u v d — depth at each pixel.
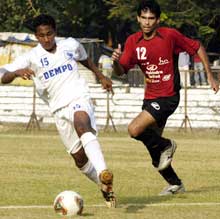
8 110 86.56
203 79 89.56
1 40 107.25
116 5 117.06
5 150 56.38
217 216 26.95
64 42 29.19
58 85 28.75
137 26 130.12
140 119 31.48
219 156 53.19
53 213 27.02
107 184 26.45
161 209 28.38
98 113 84.44
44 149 57.47
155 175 40.78
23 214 26.84
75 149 29.16
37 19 28.64
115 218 26.08
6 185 35.72
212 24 120.12
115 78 92.50
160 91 31.61
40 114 84.94
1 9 133.62
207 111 82.69
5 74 28.16
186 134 79.38
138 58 31.59
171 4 114.81
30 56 28.91
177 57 31.81
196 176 40.59
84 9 135.88
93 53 114.62
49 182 37.09
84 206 28.84
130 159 50.38
